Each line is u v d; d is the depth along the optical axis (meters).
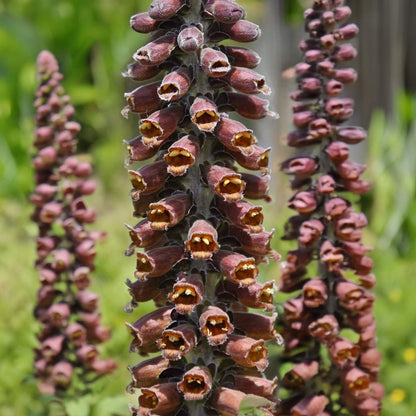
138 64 3.99
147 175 3.87
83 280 6.61
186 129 3.94
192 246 3.75
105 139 20.62
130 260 12.35
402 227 14.93
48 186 6.68
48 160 6.64
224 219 3.99
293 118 5.43
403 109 16.78
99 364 6.59
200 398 3.73
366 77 17.41
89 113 20.78
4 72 19.73
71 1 20.75
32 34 19.97
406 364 9.74
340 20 5.39
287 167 5.40
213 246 3.74
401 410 8.62
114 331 9.53
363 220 5.34
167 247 3.91
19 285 10.96
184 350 3.75
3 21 19.81
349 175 5.33
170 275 4.04
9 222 14.79
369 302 5.29
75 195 6.72
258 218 3.88
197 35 3.71
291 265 5.38
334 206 5.23
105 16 20.98
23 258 12.28
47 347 6.56
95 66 21.45
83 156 6.90
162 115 3.78
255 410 4.18
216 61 3.69
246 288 3.92
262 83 3.86
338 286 5.29
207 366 3.96
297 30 16.48
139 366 4.04
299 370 5.28
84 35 20.66
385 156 15.72
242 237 3.97
